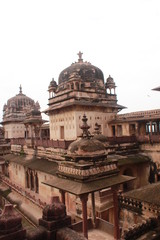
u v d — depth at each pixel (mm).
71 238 5312
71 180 9062
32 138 27641
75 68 27734
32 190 25938
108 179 9211
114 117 27766
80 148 9336
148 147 22859
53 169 19750
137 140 23922
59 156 20875
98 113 26422
